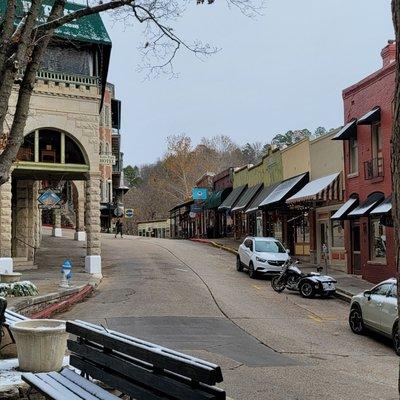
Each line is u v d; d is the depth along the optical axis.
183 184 86.50
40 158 24.23
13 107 22.28
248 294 20.03
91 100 24.84
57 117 24.12
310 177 29.39
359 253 24.00
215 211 51.19
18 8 13.38
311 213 29.02
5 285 15.05
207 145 103.88
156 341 11.60
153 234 82.69
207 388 3.89
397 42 3.23
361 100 23.45
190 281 22.67
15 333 7.00
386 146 21.06
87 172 24.61
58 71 24.17
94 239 24.30
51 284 19.19
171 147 89.00
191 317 14.97
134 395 4.71
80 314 15.05
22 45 7.33
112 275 24.34
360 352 11.45
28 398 6.10
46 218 57.44
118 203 60.12
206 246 40.94
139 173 118.44
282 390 8.15
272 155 35.22
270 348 11.47
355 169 24.31
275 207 31.67
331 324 14.87
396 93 3.22
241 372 9.23
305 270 26.00
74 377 5.68
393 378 9.16
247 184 41.69
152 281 22.30
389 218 19.31
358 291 19.94
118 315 14.93
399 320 3.22
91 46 24.69
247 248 25.97
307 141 29.61
